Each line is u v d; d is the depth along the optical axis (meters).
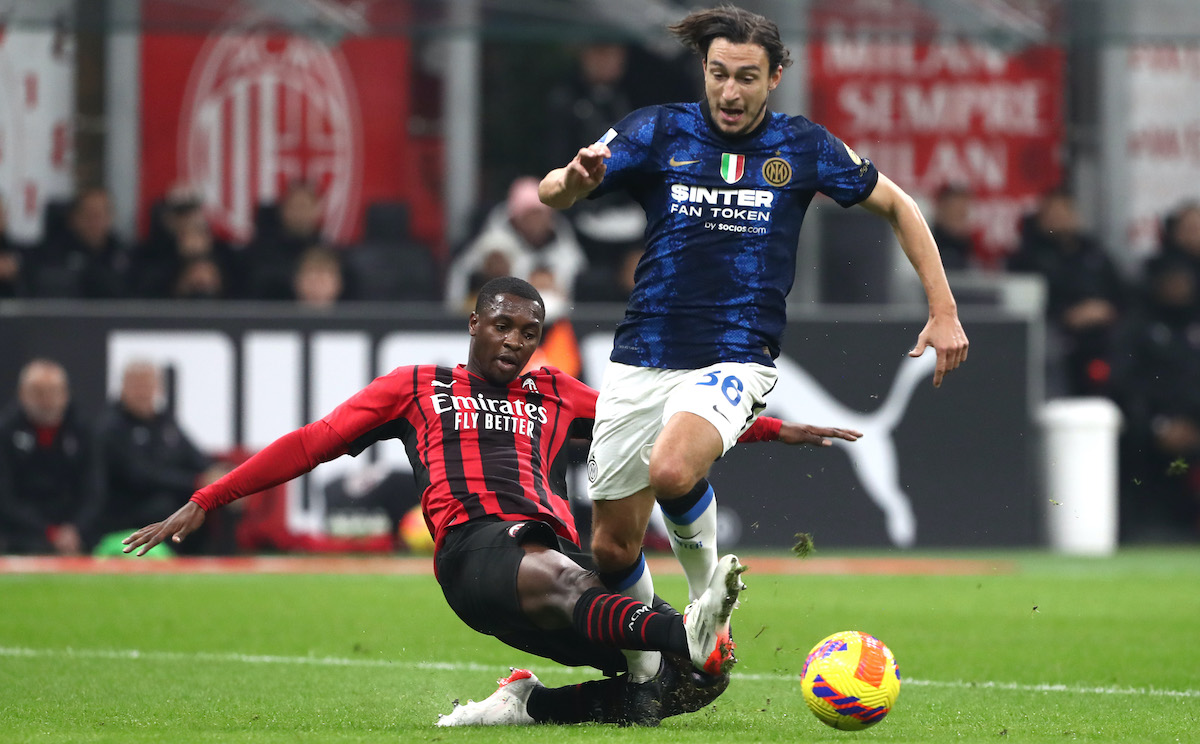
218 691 22.03
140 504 44.12
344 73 59.66
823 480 46.62
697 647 16.17
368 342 45.62
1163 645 28.19
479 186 64.19
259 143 59.41
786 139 18.77
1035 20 51.38
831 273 51.19
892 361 46.94
